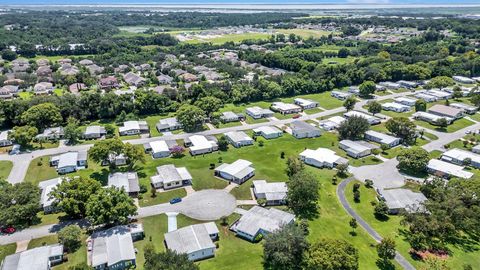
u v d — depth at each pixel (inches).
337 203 3779.5
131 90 7864.2
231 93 7347.4
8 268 2647.6
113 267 2758.4
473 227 3189.0
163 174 4131.4
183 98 7150.6
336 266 2513.5
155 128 5856.3
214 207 3649.1
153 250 2783.0
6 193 3329.2
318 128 5876.0
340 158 4665.4
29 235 3154.5
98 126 5693.9
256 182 4008.4
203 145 5012.3
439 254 3024.1
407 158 4431.6
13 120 5679.1
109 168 4439.0
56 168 4409.5
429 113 6387.8
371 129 5787.4
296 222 3373.5
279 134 5580.7
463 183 3624.5
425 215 3257.9
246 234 3181.6
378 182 4212.6
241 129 5836.6
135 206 3376.0
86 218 3405.5
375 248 3088.1
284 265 2810.0
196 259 2920.8
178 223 3371.1
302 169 4190.5
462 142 5329.7
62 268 2775.6
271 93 7416.3
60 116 5684.1
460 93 7352.4
